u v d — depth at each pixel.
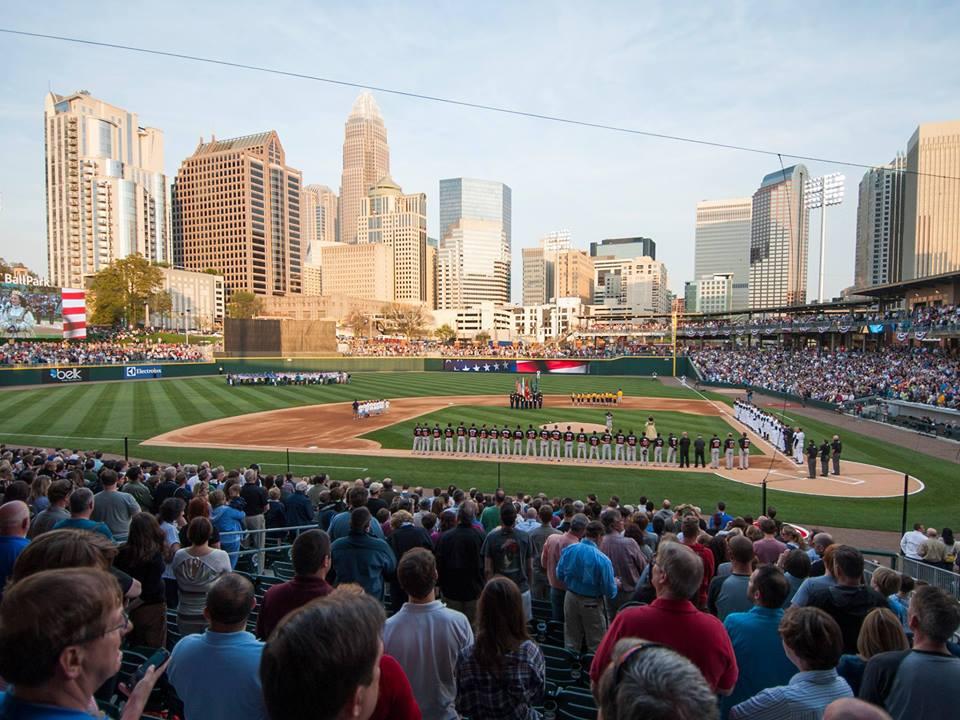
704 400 59.47
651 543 11.97
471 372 96.56
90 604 2.57
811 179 82.31
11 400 52.53
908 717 4.12
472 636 5.29
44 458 20.02
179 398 56.00
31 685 2.51
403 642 5.03
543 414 48.06
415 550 5.32
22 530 6.76
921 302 69.69
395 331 182.88
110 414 45.53
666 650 2.60
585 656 7.48
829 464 30.92
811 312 85.69
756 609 5.52
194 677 4.19
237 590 4.30
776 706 4.16
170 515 10.32
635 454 32.34
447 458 32.09
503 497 14.49
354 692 2.55
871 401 49.31
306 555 5.56
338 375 74.31
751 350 90.06
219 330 153.38
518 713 4.56
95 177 186.62
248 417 45.72
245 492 15.05
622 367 93.25
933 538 14.42
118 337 106.19
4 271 97.94
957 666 4.16
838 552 6.45
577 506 12.74
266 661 2.57
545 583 11.41
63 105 190.12
